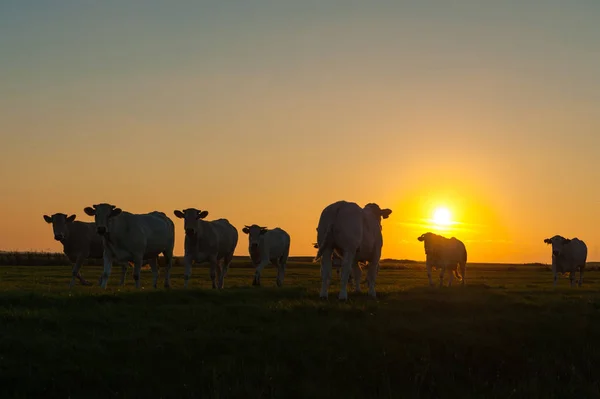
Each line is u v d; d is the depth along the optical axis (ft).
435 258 118.83
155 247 101.45
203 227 102.73
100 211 93.61
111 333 58.95
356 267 89.51
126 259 96.58
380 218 92.38
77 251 112.16
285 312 67.36
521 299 79.97
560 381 57.77
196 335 58.18
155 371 52.80
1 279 126.21
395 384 54.90
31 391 49.01
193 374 52.85
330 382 53.83
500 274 212.84
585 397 54.75
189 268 101.50
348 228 75.92
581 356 61.21
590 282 159.02
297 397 51.39
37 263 214.69
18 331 57.57
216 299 75.56
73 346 54.54
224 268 112.68
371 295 81.20
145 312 66.13
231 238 110.22
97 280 129.70
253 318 65.05
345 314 67.15
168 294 76.13
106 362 53.16
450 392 54.90
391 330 62.34
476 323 65.92
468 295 82.12
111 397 49.47
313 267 241.14
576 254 132.36
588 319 70.23
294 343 58.18
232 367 53.88
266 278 152.87
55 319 61.46
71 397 48.83
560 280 165.89
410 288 95.25
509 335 63.87
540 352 61.41
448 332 62.59
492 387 56.49
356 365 56.24
